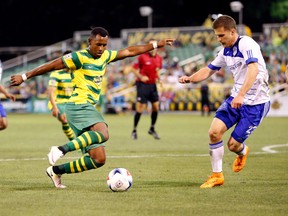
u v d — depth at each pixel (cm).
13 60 12131
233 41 2400
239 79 2428
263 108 2433
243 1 12269
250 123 2417
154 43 2456
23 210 1934
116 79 10400
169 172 2884
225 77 9894
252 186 2433
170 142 4625
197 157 3562
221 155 2416
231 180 2606
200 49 10925
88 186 2434
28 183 2519
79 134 2381
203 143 4538
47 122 7344
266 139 4894
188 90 9619
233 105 2303
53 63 2355
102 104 9531
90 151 2319
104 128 2327
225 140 4881
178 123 7056
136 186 2438
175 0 12850
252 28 12588
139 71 4903
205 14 12888
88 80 2378
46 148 4153
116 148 4141
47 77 11056
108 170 2939
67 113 2392
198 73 2541
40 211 1919
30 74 2347
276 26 10600
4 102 10281
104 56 2400
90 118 2350
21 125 6744
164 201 2092
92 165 2330
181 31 11094
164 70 10238
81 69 2375
